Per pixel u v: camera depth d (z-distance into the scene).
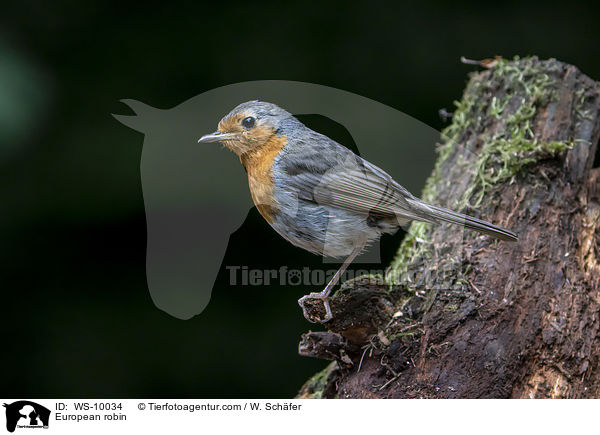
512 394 6.16
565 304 6.67
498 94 9.01
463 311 6.52
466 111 9.25
